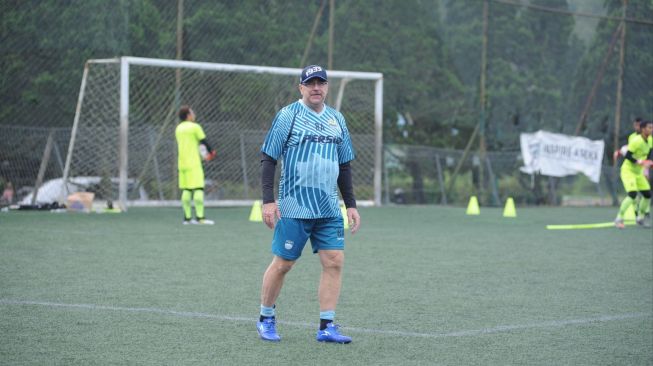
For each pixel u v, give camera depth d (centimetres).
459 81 4441
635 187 2984
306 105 1120
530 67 4550
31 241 2177
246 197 3866
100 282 1555
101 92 3500
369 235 2570
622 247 2323
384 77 4291
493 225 3041
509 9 4506
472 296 1491
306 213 1102
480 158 4384
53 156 3472
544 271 1820
